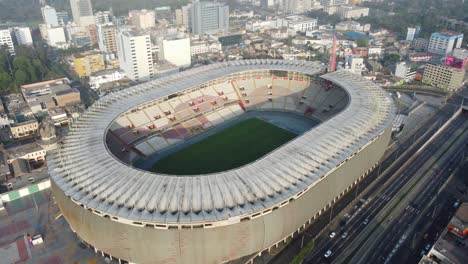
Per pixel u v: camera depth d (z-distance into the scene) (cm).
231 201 9206
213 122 17475
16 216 12131
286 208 9800
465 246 10250
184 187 9619
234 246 9294
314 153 11294
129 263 9831
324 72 18625
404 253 10662
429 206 12556
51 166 10988
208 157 14988
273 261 10250
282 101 19100
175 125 16588
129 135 15238
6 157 15512
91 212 9512
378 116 13888
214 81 18812
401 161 15125
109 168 10512
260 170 10338
